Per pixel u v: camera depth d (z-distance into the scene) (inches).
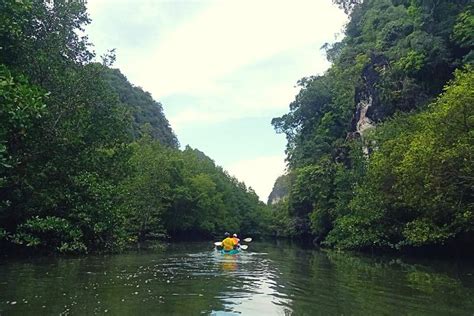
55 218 781.9
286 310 380.2
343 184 1547.7
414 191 930.1
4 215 748.6
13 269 595.5
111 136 962.7
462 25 1341.0
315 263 863.1
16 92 490.9
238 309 379.6
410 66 1478.8
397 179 1052.5
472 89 848.3
